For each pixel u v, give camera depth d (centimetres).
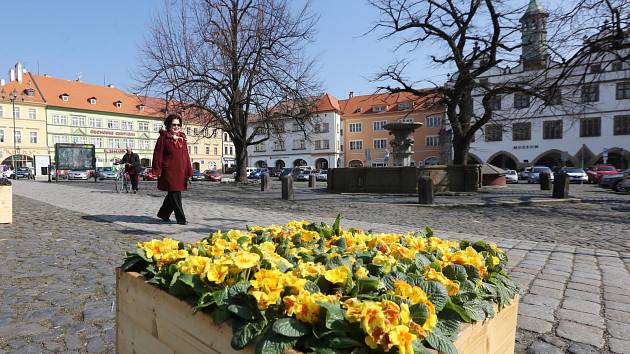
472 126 2231
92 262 485
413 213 1108
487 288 180
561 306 358
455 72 2294
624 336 295
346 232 283
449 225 882
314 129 2839
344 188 2044
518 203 1355
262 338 126
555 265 513
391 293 146
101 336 283
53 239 627
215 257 182
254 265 166
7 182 784
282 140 2844
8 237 641
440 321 146
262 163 7694
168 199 788
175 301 165
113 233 682
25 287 387
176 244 219
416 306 135
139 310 191
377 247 232
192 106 2464
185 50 2466
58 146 3091
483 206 1304
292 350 123
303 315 129
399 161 2166
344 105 7638
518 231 805
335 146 7112
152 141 7650
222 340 143
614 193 2053
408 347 116
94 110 6888
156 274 185
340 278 152
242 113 2923
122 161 1706
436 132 6525
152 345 182
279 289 140
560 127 4900
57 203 1220
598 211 1184
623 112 4575
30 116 6291
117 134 7181
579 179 3412
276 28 2475
